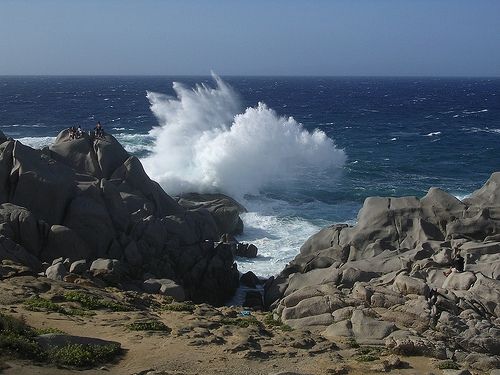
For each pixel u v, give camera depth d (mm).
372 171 66000
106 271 28641
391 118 135000
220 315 24891
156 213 38438
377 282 27547
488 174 66750
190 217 37219
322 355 19938
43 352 17156
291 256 38812
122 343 19531
